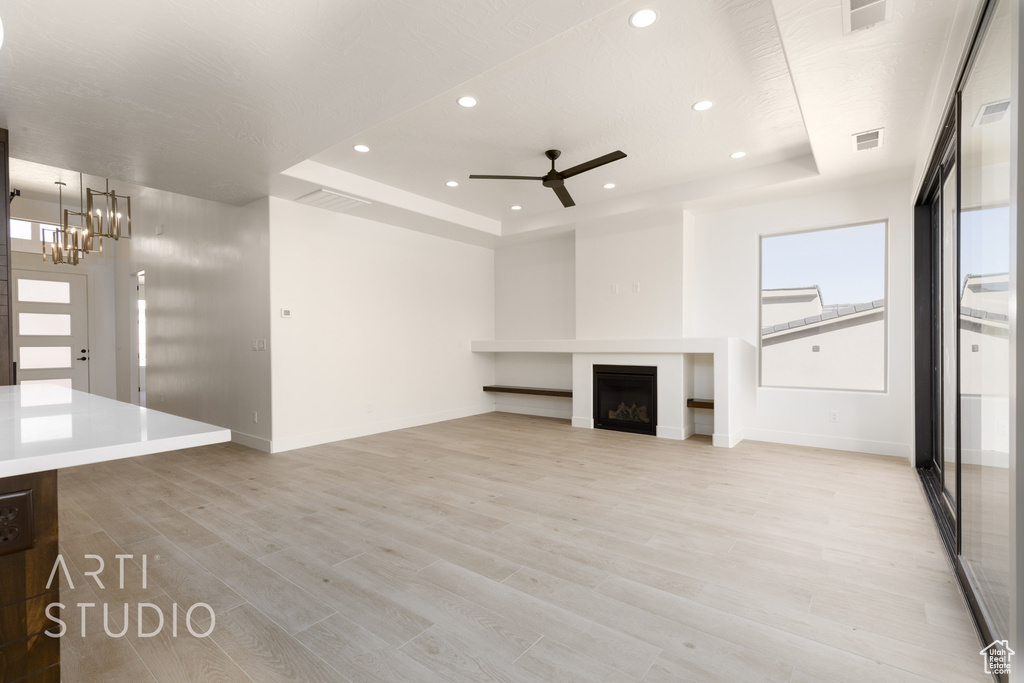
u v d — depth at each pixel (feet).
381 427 18.84
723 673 5.18
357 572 7.48
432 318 21.18
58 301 24.79
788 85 10.27
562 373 22.41
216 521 9.59
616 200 18.03
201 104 9.40
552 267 22.53
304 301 16.44
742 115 11.64
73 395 6.56
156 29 7.18
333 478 12.54
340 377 17.49
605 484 11.91
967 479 6.91
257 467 13.67
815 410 15.99
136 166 12.67
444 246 21.84
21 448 3.21
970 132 6.72
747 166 14.99
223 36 7.38
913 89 9.29
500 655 5.50
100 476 12.89
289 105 9.48
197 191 15.01
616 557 7.95
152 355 21.67
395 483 12.07
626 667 5.29
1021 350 4.05
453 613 6.35
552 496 11.01
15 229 23.25
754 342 17.17
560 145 13.33
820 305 16.17
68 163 12.40
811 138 11.57
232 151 11.68
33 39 7.32
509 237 21.90
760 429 16.99
